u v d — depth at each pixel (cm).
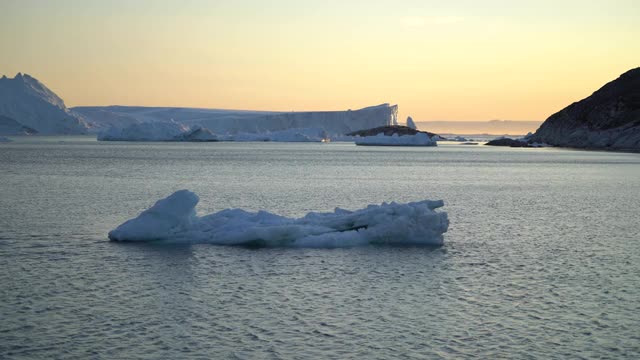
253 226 2927
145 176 7175
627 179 7600
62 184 6028
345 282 2242
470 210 4322
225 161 10775
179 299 2031
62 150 14912
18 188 5578
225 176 7288
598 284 2259
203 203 4594
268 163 10294
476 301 2041
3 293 2075
